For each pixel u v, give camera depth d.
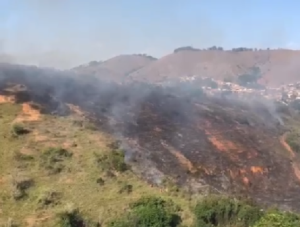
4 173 21.38
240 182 28.25
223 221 18.55
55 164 22.27
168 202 19.45
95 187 20.61
